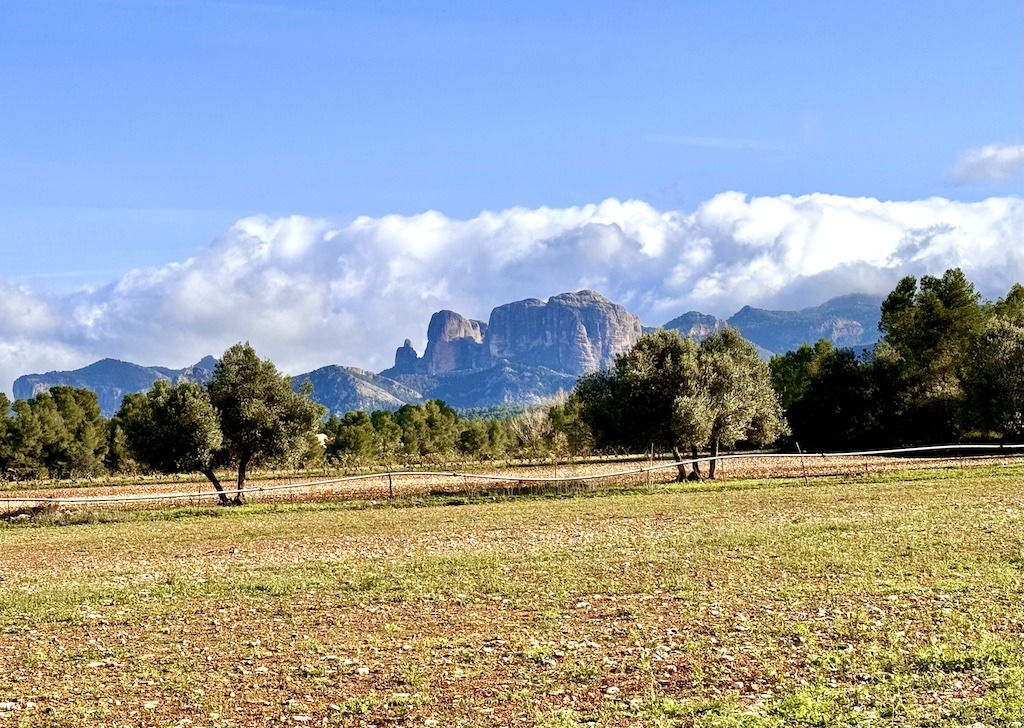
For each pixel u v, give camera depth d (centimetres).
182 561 2862
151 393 5400
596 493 4753
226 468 5697
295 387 5631
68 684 1438
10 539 3666
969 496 3772
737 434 5731
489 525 3562
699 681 1363
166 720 1258
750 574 2177
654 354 5934
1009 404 6931
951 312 8650
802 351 11188
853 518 3206
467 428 12262
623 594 2012
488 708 1275
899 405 8981
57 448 9969
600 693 1330
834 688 1295
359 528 3628
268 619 1889
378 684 1399
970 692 1261
